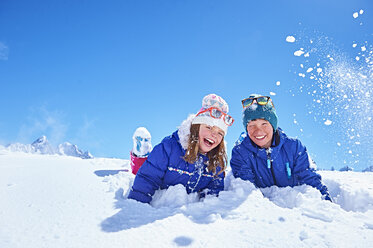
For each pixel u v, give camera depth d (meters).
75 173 2.16
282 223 1.13
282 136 2.07
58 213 1.20
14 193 1.47
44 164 2.67
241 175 2.12
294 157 2.04
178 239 0.98
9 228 1.02
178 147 1.79
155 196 1.74
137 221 1.15
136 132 2.50
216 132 1.77
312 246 0.94
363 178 2.44
